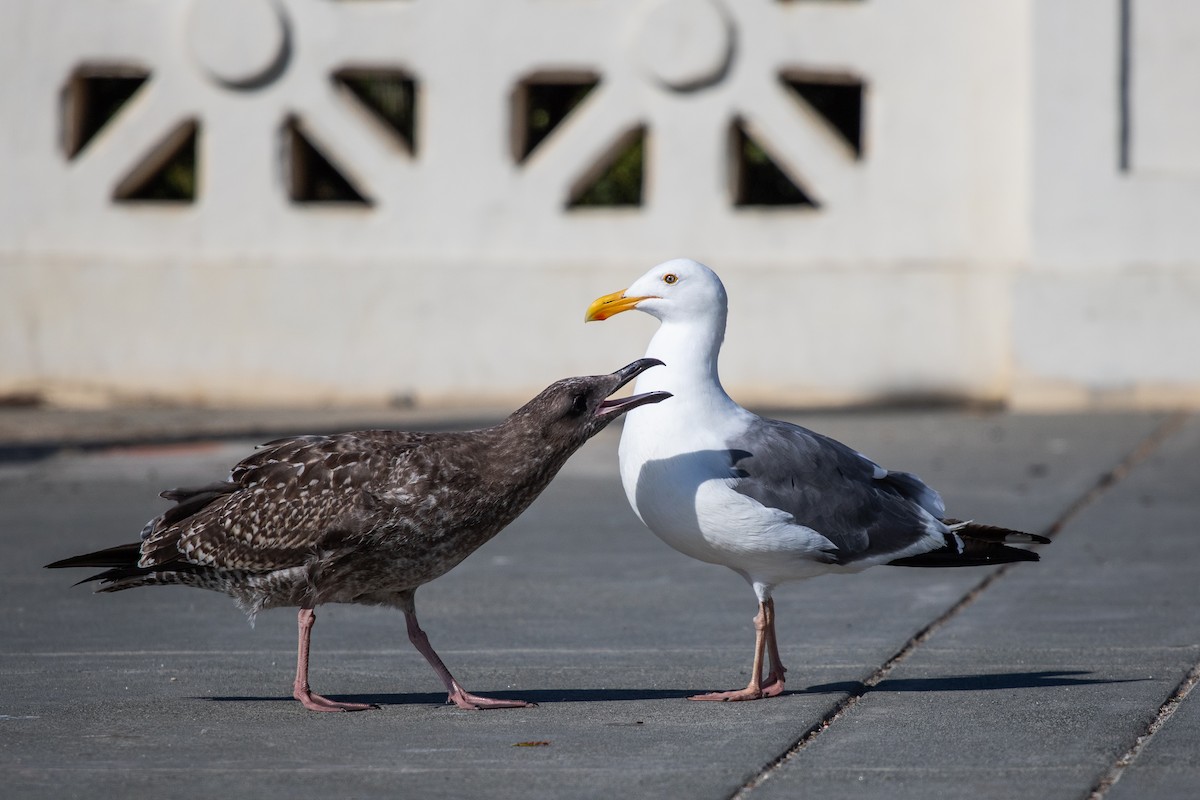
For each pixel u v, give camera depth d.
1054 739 6.53
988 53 16.98
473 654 8.27
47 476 13.75
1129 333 16.67
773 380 17.34
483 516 7.04
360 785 5.96
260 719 6.98
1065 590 9.59
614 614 9.18
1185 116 16.61
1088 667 7.79
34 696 7.36
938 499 7.77
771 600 7.56
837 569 7.52
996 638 8.46
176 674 7.84
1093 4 16.53
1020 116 16.97
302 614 7.18
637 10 17.23
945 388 17.17
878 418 16.39
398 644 8.51
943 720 6.87
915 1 17.05
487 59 17.47
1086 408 16.80
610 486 13.49
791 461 7.39
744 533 7.29
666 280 7.71
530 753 6.39
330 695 7.46
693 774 6.07
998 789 5.87
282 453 7.05
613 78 17.36
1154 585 9.64
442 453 6.96
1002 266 17.06
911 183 17.17
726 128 17.27
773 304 17.28
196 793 5.87
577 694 7.44
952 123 17.09
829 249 17.28
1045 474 13.34
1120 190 16.64
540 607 9.35
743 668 7.92
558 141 17.45
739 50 17.19
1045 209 16.75
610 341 17.42
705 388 7.61
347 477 6.88
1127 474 13.41
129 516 12.03
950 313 17.11
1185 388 16.64
